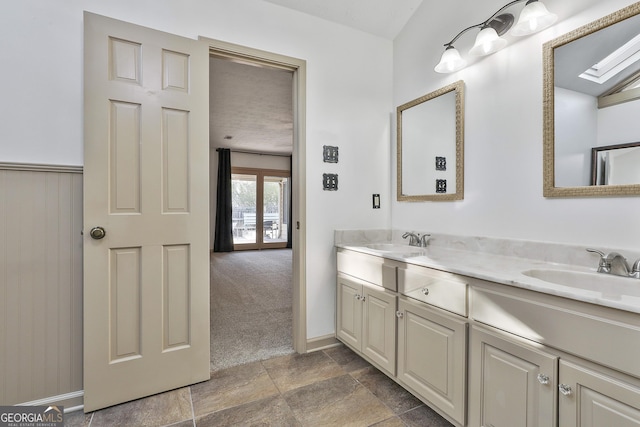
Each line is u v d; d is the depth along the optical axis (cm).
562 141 146
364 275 198
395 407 158
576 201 142
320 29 225
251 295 359
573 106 142
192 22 184
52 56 152
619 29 129
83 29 153
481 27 176
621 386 86
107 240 156
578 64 141
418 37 230
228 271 493
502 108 173
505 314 116
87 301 152
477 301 127
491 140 179
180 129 174
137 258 164
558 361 99
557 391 100
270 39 207
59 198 154
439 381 142
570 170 143
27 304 149
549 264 147
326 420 149
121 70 159
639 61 124
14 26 145
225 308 313
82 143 157
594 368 92
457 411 133
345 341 216
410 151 237
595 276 127
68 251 156
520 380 110
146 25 173
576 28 141
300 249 219
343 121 234
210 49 191
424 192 223
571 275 133
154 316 168
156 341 169
